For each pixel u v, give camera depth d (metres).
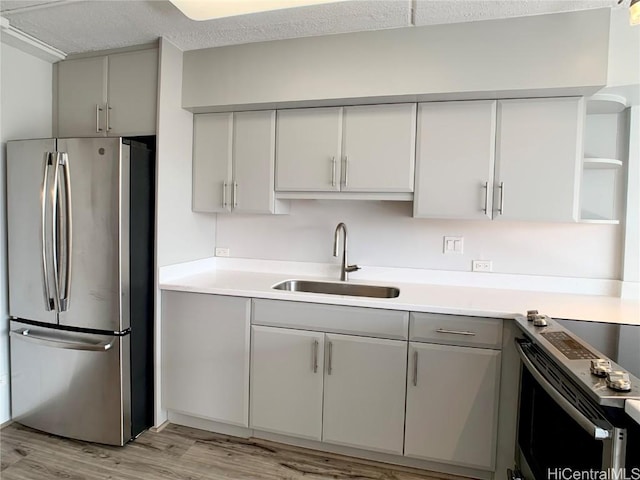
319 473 1.90
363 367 1.91
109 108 2.28
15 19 1.94
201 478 1.85
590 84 1.74
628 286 2.05
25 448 2.04
